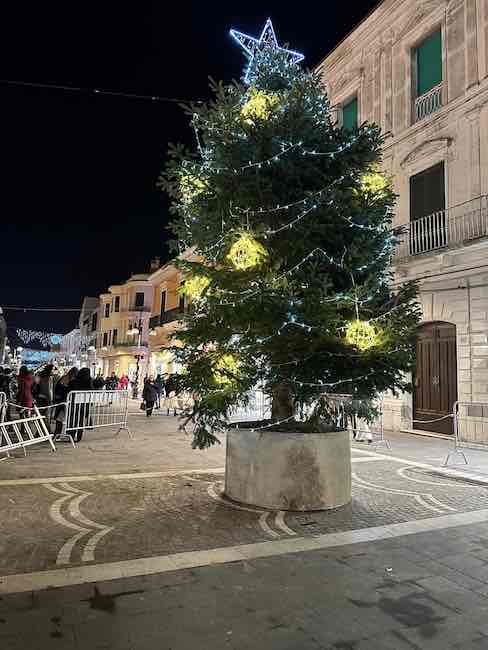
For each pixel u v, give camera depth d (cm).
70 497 609
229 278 623
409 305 652
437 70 1447
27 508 558
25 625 308
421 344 1438
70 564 404
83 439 1152
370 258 647
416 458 970
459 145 1336
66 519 522
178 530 494
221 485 684
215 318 629
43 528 492
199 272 636
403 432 1430
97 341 5691
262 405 901
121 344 4784
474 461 938
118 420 1603
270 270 622
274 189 634
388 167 1571
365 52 1700
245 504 589
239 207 638
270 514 553
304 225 623
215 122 657
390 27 1594
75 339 6988
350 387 616
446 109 1374
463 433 1261
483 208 1219
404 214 1505
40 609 329
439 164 1403
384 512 573
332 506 580
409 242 1452
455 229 1320
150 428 1433
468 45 1323
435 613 334
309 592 362
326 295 608
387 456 981
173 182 683
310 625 316
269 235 639
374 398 671
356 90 1744
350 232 648
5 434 905
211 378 607
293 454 573
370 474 798
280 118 634
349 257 635
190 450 1004
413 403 1450
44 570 390
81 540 460
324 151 648
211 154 662
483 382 1234
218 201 645
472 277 1273
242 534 486
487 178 1253
